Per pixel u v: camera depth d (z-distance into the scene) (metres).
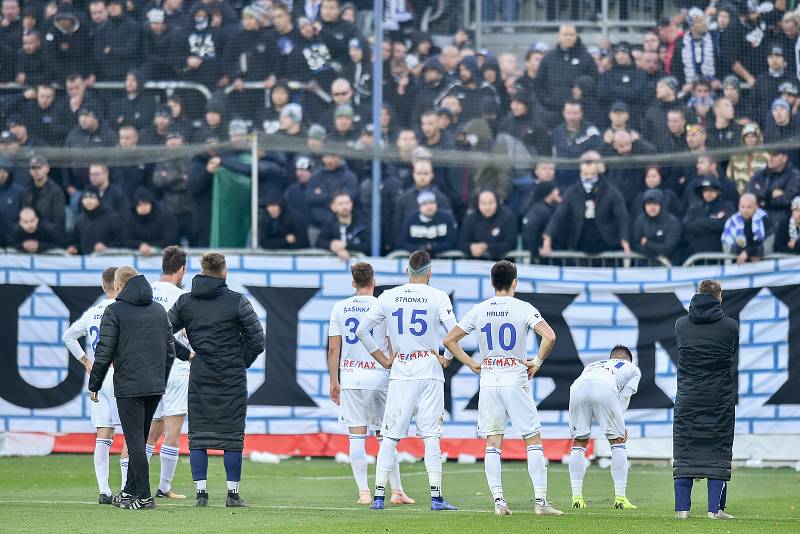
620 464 36.84
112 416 36.75
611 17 55.44
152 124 57.22
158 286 38.41
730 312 50.34
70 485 42.03
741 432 50.00
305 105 56.50
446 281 51.38
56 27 57.88
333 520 32.31
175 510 34.31
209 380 35.09
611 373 37.00
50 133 57.72
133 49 57.75
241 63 57.41
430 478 35.88
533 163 52.94
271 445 51.69
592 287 51.25
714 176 52.22
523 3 56.72
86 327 38.03
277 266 51.94
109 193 55.75
